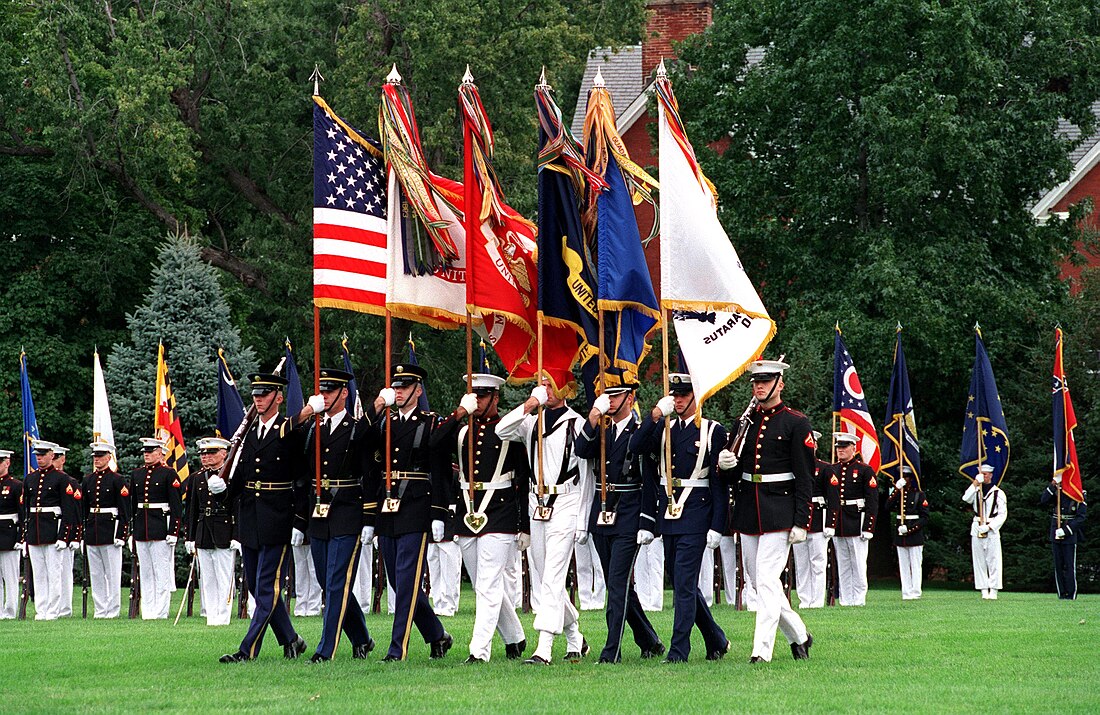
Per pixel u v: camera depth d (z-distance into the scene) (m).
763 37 143.88
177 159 136.75
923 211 134.38
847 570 87.94
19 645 57.28
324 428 50.31
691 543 48.09
